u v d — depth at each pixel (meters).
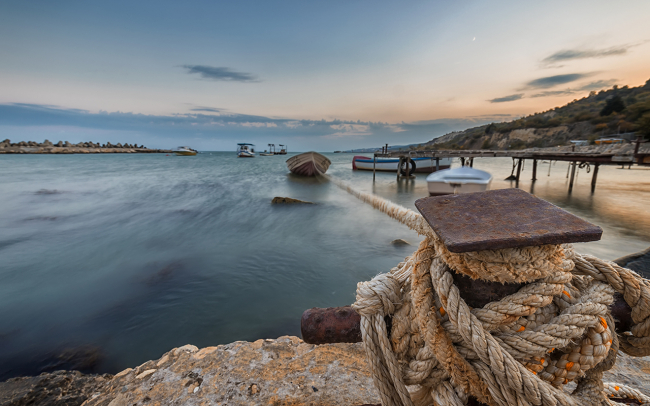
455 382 0.91
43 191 20.69
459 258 0.77
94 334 5.20
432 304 0.89
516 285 0.80
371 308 1.00
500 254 0.73
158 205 16.14
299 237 10.62
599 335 0.82
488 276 0.75
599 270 0.88
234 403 1.94
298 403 1.88
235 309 6.00
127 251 9.27
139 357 4.64
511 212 0.76
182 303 6.23
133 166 44.94
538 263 0.74
